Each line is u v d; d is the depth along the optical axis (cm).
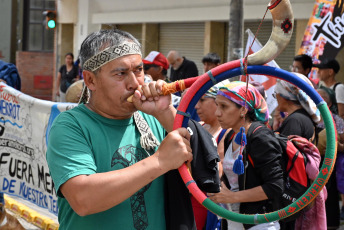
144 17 1383
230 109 352
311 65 657
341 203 770
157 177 231
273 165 338
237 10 580
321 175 211
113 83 226
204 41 1233
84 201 209
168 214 242
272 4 215
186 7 1261
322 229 399
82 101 257
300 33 1002
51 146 226
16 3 2028
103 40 226
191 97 229
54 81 1884
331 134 212
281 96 447
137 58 229
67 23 1805
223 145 395
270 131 347
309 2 966
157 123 257
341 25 672
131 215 230
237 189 356
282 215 213
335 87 703
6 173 577
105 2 1561
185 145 218
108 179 208
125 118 240
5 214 566
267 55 220
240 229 353
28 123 544
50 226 571
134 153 237
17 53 1931
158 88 231
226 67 225
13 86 633
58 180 217
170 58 1023
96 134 231
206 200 218
